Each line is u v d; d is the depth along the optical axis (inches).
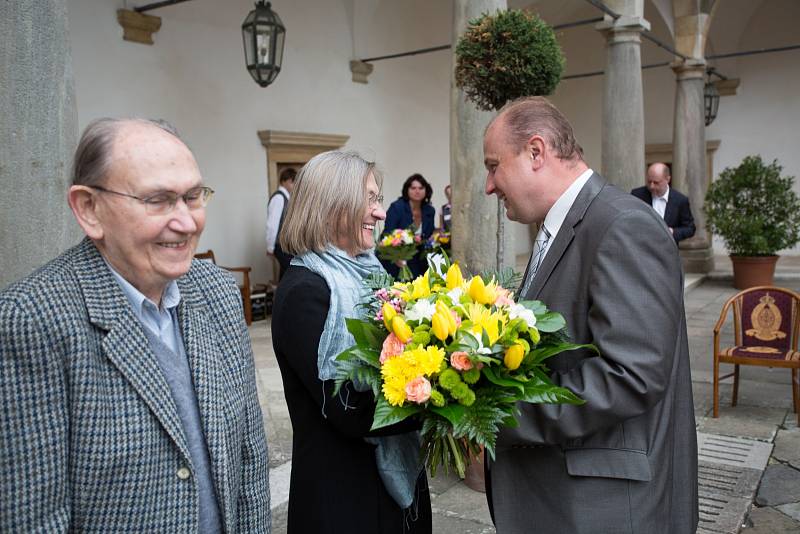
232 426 53.3
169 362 50.7
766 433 167.5
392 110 438.9
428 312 60.3
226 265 334.3
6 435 41.7
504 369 58.9
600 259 62.6
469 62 123.8
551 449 66.3
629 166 319.3
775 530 121.6
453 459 64.9
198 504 48.9
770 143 577.6
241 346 56.2
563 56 121.0
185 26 307.7
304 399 68.9
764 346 185.8
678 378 70.5
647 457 64.6
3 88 86.7
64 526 43.2
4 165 87.0
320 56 382.0
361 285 68.2
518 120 68.9
